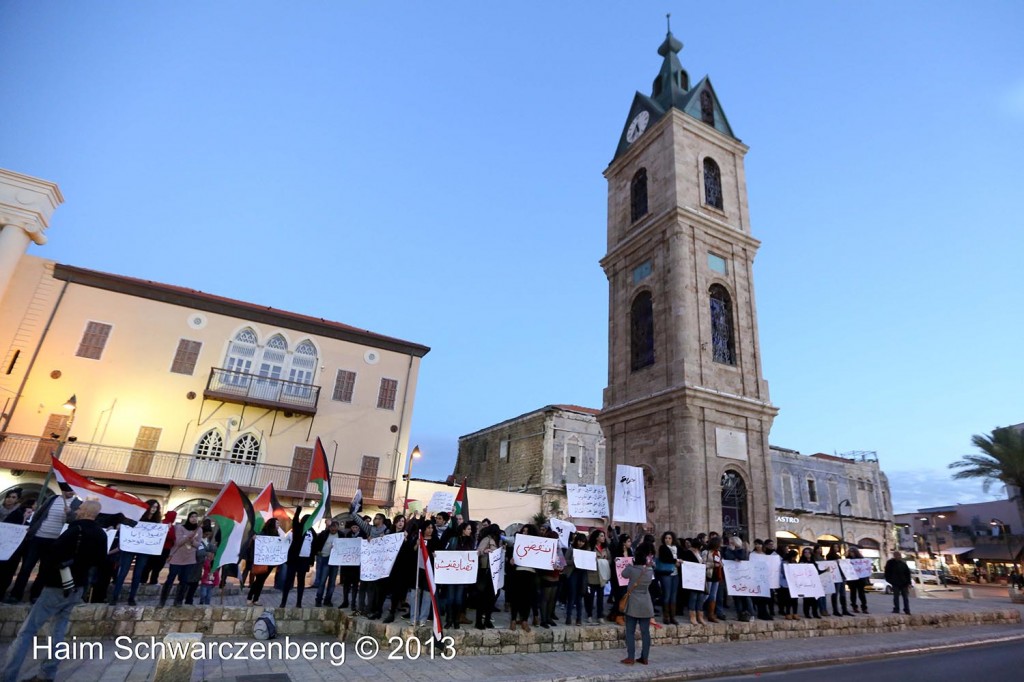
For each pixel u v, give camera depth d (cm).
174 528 1273
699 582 1337
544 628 1169
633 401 2319
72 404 2270
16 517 1177
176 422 2914
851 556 1705
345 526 1479
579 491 1485
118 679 816
